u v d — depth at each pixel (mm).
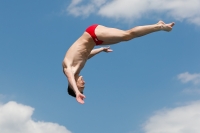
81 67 10625
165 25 9938
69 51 10492
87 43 10492
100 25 10586
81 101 9664
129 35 10094
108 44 10594
